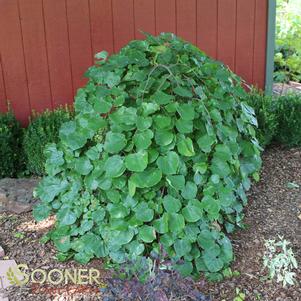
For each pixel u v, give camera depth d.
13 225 2.96
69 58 4.14
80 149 2.59
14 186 3.27
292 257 2.46
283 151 3.92
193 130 2.46
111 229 2.47
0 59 3.99
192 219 2.40
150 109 2.35
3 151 3.56
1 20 3.92
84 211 2.61
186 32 4.36
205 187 2.49
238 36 4.48
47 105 4.18
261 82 4.65
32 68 4.07
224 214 2.75
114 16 4.16
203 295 2.19
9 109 3.93
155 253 2.41
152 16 4.25
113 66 2.56
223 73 2.61
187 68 2.54
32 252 2.69
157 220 2.41
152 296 2.09
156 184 2.41
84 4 4.07
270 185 3.34
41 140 3.51
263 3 4.46
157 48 2.60
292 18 6.80
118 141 2.38
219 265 2.44
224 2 4.38
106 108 2.47
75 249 2.60
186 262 2.43
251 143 2.74
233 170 2.57
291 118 3.88
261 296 2.35
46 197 2.67
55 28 4.05
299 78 6.14
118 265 2.48
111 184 2.45
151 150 2.37
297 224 2.89
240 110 2.73
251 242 2.73
